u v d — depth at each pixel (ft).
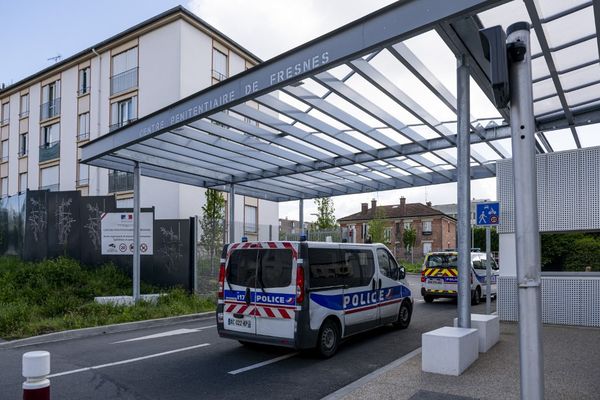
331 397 18.98
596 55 24.11
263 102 29.73
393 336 33.09
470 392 18.62
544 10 20.43
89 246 50.62
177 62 78.84
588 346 26.53
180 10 78.54
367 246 32.55
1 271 47.32
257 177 50.21
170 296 44.32
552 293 34.32
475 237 172.04
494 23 21.95
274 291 26.25
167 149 40.19
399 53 23.04
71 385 21.20
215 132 35.99
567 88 28.07
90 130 92.84
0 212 60.03
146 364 24.95
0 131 118.42
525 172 10.83
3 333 31.48
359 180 51.47
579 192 33.99
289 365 24.99
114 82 88.63
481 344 25.23
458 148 23.99
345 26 23.15
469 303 23.77
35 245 52.70
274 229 67.41
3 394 19.75
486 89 27.04
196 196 81.87
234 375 22.99
